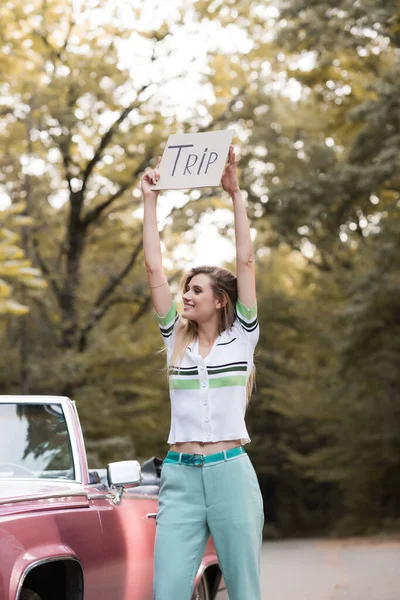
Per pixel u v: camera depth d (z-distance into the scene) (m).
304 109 36.38
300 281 50.88
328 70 35.25
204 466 5.79
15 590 5.43
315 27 30.48
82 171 36.38
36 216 36.38
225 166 6.25
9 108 34.16
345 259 42.16
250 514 5.79
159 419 39.31
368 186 29.70
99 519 6.56
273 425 53.50
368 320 32.09
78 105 34.38
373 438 37.22
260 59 35.97
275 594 12.87
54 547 5.88
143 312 39.59
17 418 7.13
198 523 5.80
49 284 37.09
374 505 41.34
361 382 36.50
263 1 35.12
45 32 33.44
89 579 6.25
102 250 39.38
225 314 6.06
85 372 36.25
